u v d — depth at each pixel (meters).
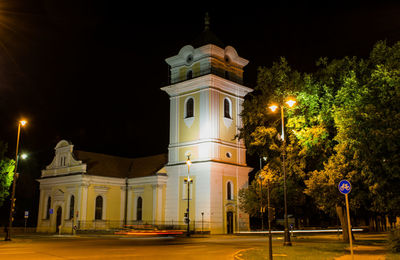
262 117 35.38
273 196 45.41
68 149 57.47
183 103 52.81
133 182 56.22
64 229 53.94
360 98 23.12
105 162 58.50
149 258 19.23
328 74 30.02
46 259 18.67
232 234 46.97
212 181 47.97
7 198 68.06
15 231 57.47
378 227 61.72
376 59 26.80
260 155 36.78
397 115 19.91
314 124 29.62
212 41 52.56
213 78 50.00
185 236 40.66
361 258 18.31
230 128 52.00
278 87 32.88
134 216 55.00
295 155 30.59
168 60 55.28
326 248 23.75
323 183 25.84
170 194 52.03
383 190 20.69
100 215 54.28
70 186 54.91
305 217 59.78
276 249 23.05
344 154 24.22
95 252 22.31
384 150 20.22
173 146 52.88
